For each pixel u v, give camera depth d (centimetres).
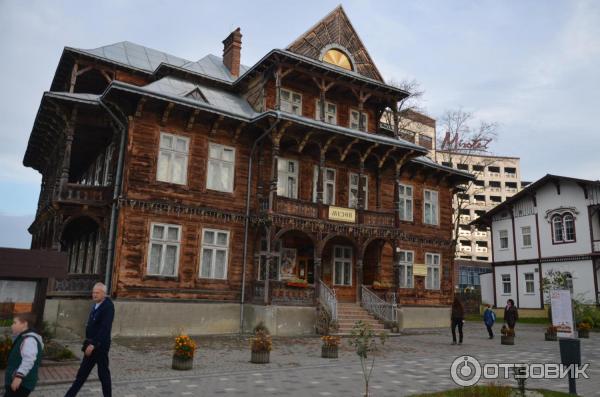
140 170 2244
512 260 4750
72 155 2972
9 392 692
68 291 2109
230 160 2536
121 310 2094
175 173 2353
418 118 5562
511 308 2262
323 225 2523
